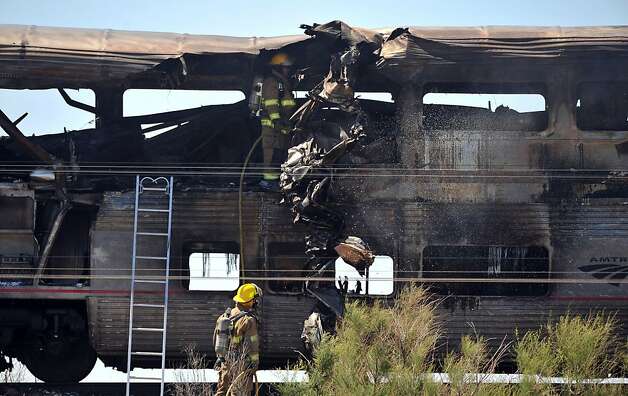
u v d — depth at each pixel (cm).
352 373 2084
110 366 3158
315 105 2961
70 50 2966
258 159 3244
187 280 3027
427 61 2938
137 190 2941
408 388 2050
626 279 2986
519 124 3128
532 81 3025
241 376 2316
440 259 3050
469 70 2983
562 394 2092
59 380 3219
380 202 2997
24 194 3020
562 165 3025
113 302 2975
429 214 2995
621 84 3150
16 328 3161
